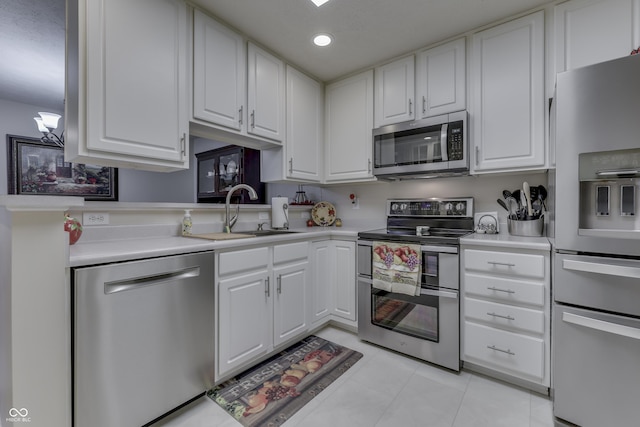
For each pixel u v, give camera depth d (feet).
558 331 4.58
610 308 4.17
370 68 8.30
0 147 10.21
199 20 5.90
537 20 5.88
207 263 5.21
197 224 7.12
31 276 3.52
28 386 3.51
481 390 5.55
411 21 6.34
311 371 6.17
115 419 4.10
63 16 6.44
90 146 4.45
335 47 7.37
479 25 6.50
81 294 3.78
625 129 3.96
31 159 10.38
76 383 3.75
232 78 6.54
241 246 5.85
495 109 6.37
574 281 4.43
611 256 4.18
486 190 7.49
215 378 5.37
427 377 5.98
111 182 11.29
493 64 6.39
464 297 6.04
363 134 8.41
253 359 6.15
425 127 7.04
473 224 7.50
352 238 7.74
